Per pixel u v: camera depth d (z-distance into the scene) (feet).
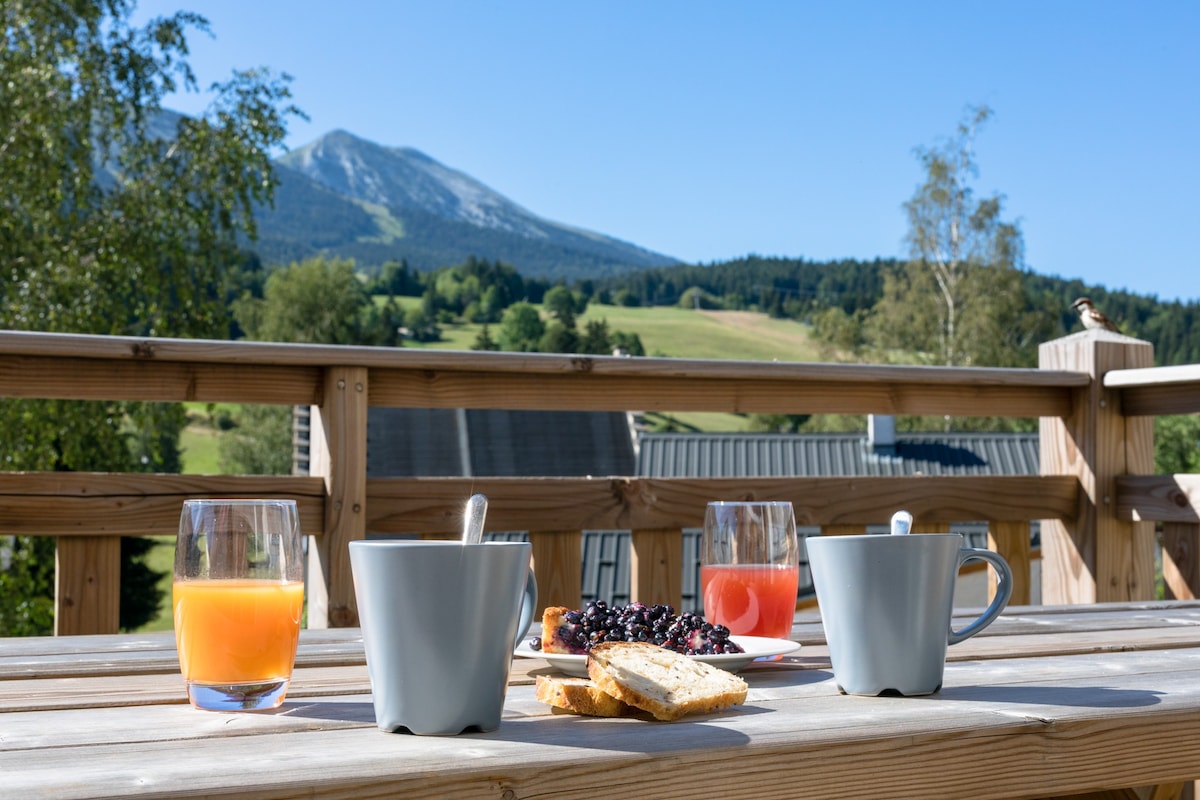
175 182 30.04
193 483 5.29
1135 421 6.87
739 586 3.10
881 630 2.26
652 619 2.70
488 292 238.48
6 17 27.71
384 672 1.94
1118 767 2.02
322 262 135.03
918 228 76.13
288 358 5.35
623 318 236.22
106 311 28.30
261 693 2.18
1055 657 2.86
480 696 1.93
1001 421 82.33
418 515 5.64
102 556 5.17
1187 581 6.46
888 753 1.87
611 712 2.09
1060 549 6.97
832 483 6.23
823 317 81.46
